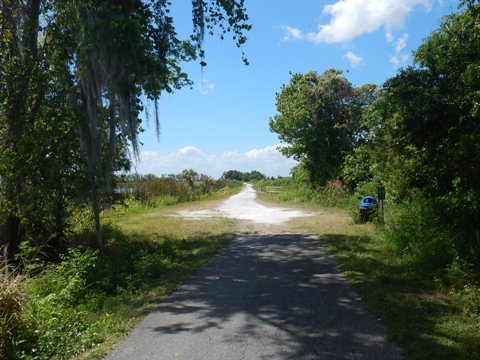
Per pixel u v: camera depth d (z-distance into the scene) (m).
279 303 6.46
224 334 5.25
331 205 26.73
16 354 4.71
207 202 34.81
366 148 21.56
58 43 10.19
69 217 12.80
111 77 10.18
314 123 33.50
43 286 7.34
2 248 9.93
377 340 4.93
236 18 12.32
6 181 9.83
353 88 33.22
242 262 9.73
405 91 9.91
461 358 4.36
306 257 10.09
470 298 6.13
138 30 10.26
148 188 33.66
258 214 22.98
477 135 8.77
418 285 7.32
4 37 9.81
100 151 10.83
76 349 4.99
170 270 9.16
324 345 4.81
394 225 10.71
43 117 10.42
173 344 5.00
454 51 9.23
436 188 10.34
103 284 8.02
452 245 8.21
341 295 6.83
